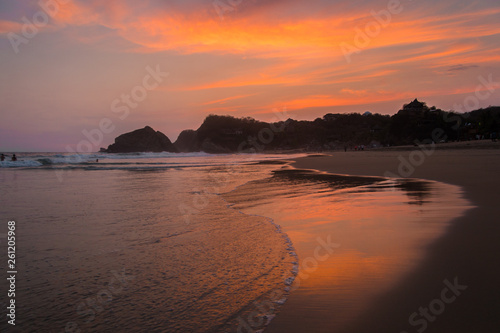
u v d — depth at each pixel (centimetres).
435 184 1233
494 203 784
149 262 461
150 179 1817
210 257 479
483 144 5181
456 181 1280
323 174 1980
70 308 333
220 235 600
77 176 2061
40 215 788
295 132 17075
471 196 903
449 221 623
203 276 409
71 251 511
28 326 298
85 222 711
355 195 1052
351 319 291
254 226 668
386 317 290
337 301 327
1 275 416
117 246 536
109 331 289
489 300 308
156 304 337
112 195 1147
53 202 989
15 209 868
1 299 352
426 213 712
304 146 16512
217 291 365
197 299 347
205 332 283
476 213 680
